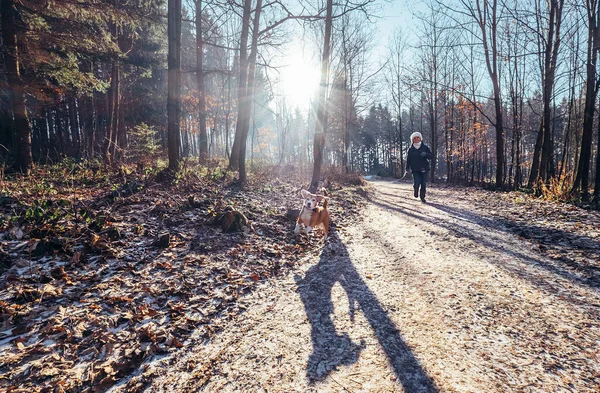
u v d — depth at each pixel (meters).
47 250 4.28
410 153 10.27
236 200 8.13
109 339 2.86
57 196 6.48
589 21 9.79
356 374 2.38
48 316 3.11
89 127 22.22
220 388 2.31
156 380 2.42
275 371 2.47
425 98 27.59
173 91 9.57
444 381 2.24
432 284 3.94
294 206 8.74
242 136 10.57
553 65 11.80
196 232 5.73
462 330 2.89
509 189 13.41
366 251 5.58
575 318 2.96
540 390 2.10
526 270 4.15
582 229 5.61
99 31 10.90
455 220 7.23
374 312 3.36
